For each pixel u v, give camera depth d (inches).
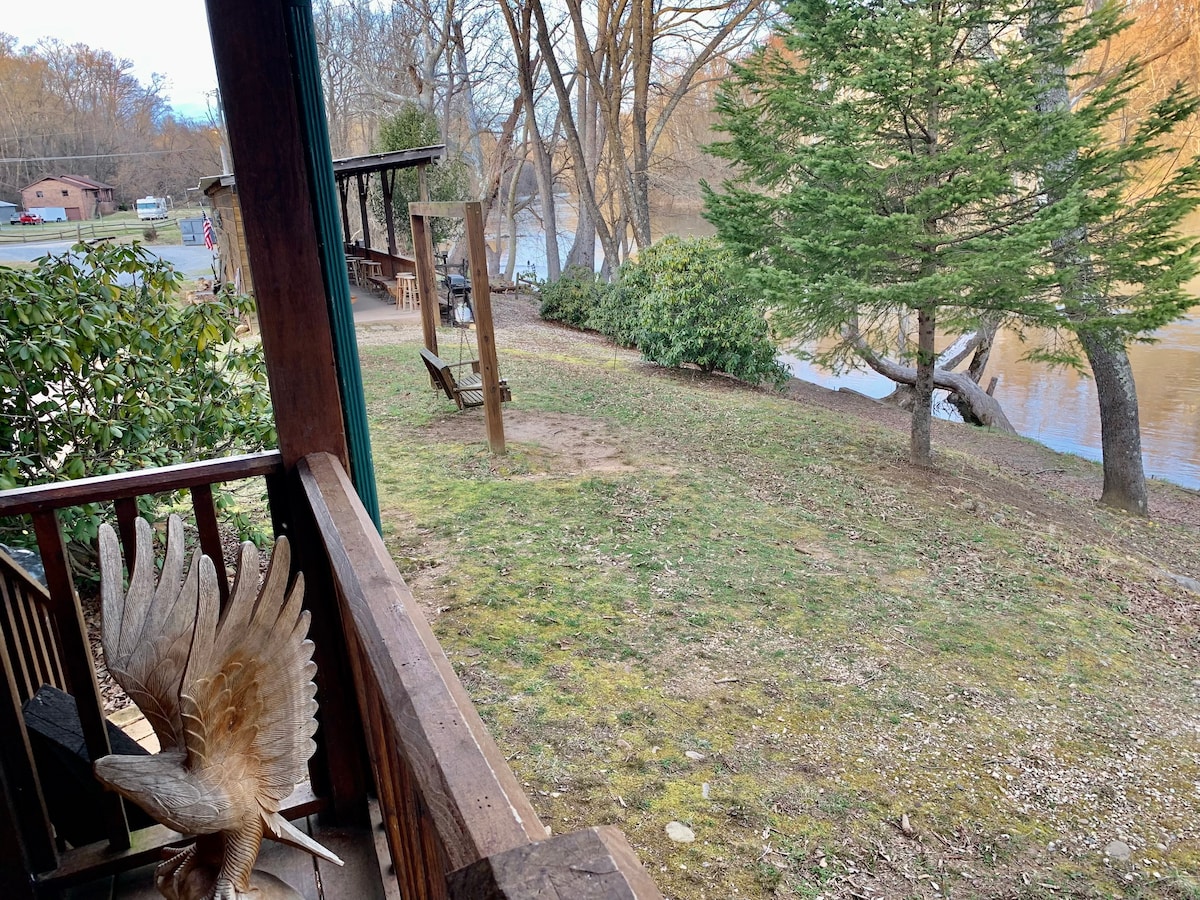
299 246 76.9
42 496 70.0
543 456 359.3
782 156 398.6
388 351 565.3
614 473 343.3
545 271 1711.4
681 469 356.5
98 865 78.3
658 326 571.2
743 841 147.2
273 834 70.3
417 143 895.1
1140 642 261.4
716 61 1166.3
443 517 283.1
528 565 248.8
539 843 29.0
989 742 188.1
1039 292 372.8
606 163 1199.6
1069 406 798.5
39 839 76.7
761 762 169.3
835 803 159.6
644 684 192.5
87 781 79.6
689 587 245.0
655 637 214.1
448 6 1106.1
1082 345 414.0
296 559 81.5
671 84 1231.5
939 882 143.3
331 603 82.3
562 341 703.7
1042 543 340.8
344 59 1249.4
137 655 67.4
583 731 173.0
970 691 209.8
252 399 201.5
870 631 233.6
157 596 69.9
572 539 271.6
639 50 962.7
